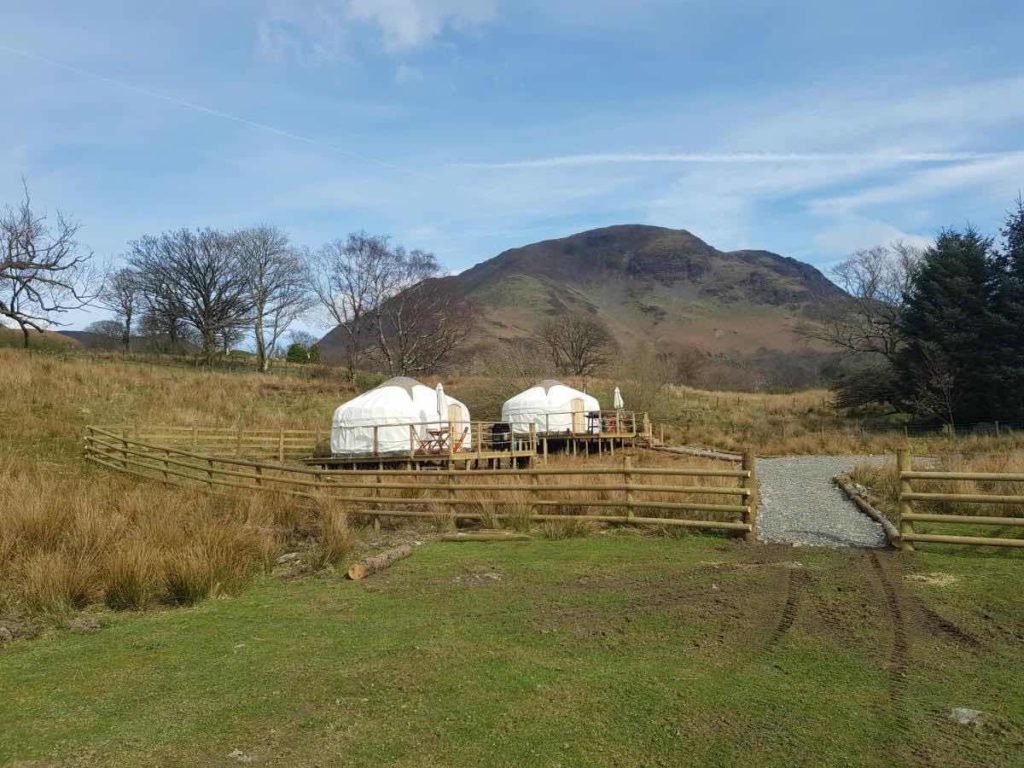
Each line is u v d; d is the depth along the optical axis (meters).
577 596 6.70
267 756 3.82
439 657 5.17
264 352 56.84
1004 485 11.33
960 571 7.11
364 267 58.91
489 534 9.74
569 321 70.81
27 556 8.01
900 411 38.25
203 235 56.72
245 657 5.32
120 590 6.91
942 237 35.44
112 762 3.80
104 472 16.88
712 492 9.30
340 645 5.52
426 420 22.27
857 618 5.80
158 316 60.44
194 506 10.91
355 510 10.99
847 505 12.06
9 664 5.34
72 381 28.73
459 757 3.73
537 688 4.55
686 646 5.28
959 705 4.21
